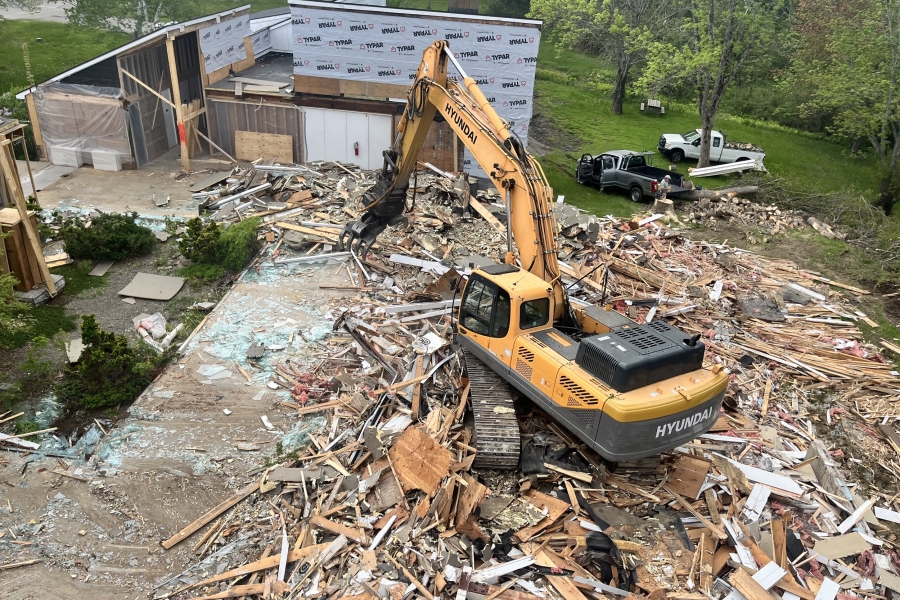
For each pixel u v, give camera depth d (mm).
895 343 17422
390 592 8922
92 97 24125
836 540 10688
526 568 9508
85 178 23969
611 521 10352
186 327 15445
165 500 10742
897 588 10086
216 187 23406
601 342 10297
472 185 23516
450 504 10141
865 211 24891
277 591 9055
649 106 40500
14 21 44375
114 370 13055
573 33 41156
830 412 14430
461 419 12078
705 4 29578
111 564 9625
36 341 13594
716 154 31719
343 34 24766
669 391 9969
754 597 9180
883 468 13023
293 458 11555
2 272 15117
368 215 15969
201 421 12453
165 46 26547
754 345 16359
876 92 28484
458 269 17859
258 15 34344
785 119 41969
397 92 25578
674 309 17266
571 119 38500
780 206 25953
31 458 11461
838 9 36562
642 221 22953
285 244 19109
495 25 24062
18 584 9219
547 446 11570
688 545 10055
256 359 14281
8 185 14883
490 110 12453
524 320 11438
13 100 28406
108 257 18094
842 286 20141
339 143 26828
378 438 11328
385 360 13891
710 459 11898
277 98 26328
